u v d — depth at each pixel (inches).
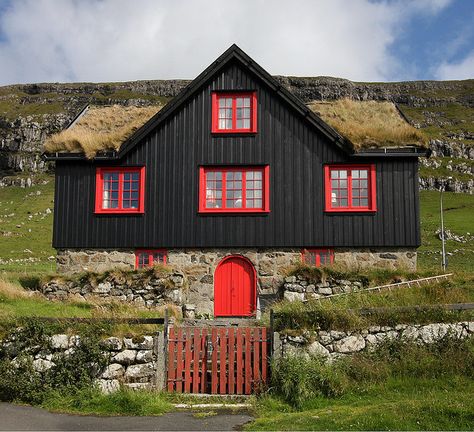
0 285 729.0
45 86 6791.3
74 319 467.8
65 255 828.6
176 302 727.7
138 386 443.2
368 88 6879.9
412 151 798.5
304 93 6752.0
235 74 841.5
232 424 373.4
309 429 341.1
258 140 827.4
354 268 746.2
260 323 642.2
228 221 813.9
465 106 6717.5
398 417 350.0
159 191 826.8
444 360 446.0
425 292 586.9
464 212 3048.7
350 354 462.3
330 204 809.5
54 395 430.0
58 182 840.9
